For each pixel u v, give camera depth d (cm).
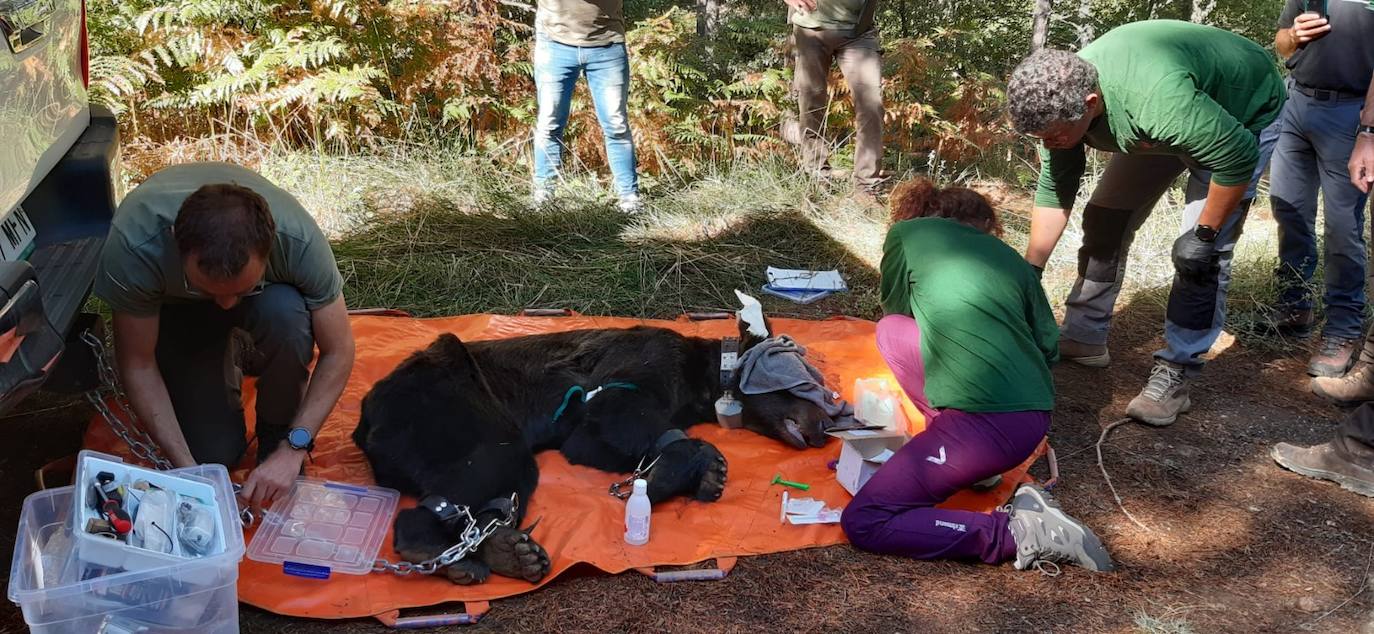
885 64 907
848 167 815
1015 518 354
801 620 321
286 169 677
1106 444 448
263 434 370
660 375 417
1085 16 1376
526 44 852
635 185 711
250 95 704
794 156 823
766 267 632
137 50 715
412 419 357
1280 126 523
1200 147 388
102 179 394
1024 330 362
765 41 1021
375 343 486
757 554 353
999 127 917
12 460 388
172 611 259
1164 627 323
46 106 362
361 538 344
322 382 345
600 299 567
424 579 325
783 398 427
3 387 259
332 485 370
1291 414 487
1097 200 487
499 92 802
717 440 427
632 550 347
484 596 319
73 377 375
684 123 833
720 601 328
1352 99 485
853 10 721
